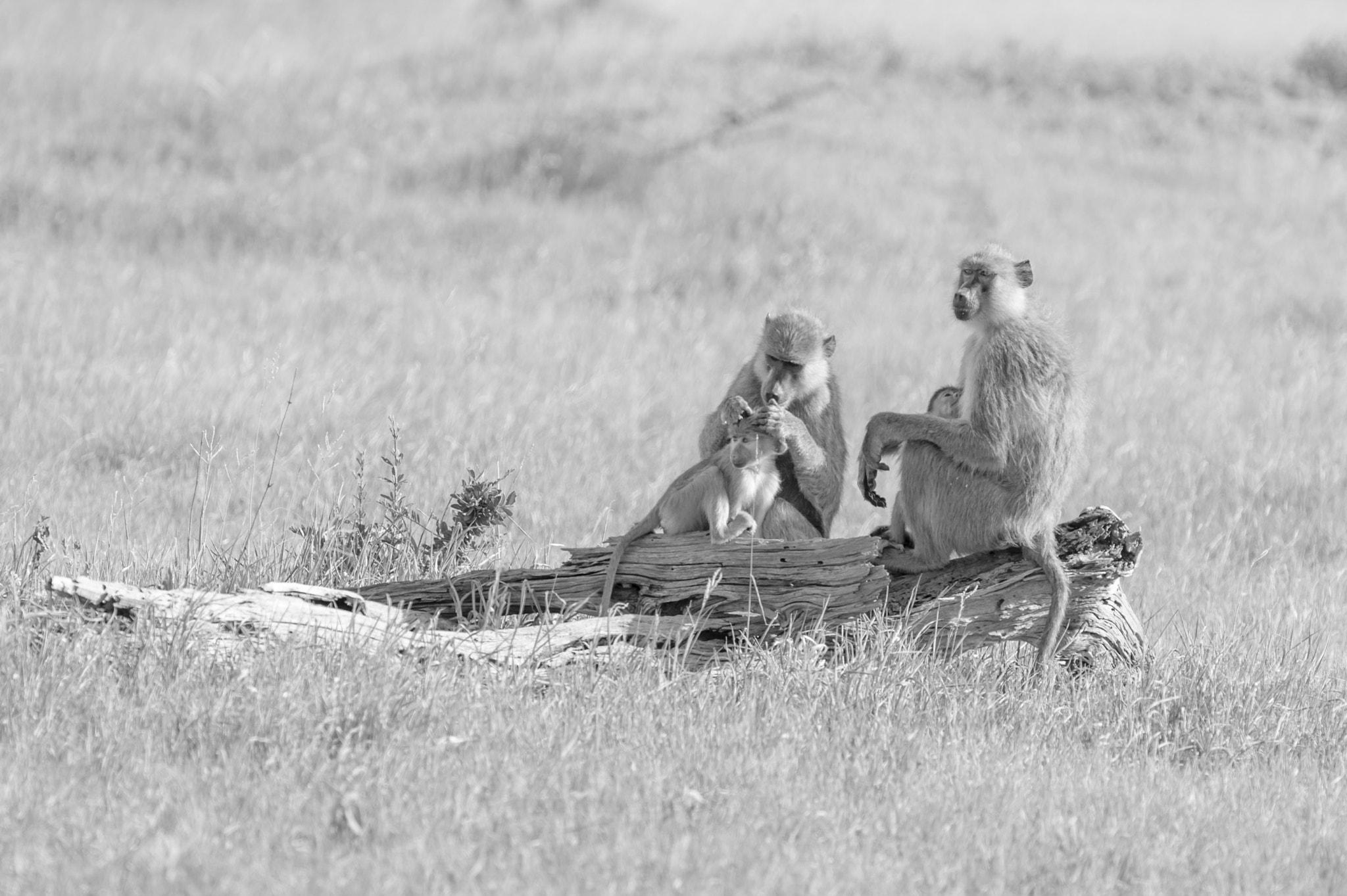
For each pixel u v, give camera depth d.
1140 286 59.03
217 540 29.25
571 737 19.77
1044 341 24.23
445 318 49.00
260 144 72.38
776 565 23.86
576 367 44.88
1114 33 107.06
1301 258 65.25
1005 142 80.81
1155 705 22.91
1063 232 66.62
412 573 26.50
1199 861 17.97
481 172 70.75
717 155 73.31
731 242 62.47
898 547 25.05
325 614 22.83
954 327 53.72
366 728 19.47
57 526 28.98
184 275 53.16
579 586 24.58
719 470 24.03
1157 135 84.56
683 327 51.59
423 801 17.47
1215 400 44.38
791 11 109.69
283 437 36.59
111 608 22.16
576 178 70.31
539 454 35.66
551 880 16.06
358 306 49.84
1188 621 28.61
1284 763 21.89
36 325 43.72
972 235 65.38
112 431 35.88
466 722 20.05
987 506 23.78
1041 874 17.25
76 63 84.06
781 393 24.80
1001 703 22.69
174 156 70.25
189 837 16.27
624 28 102.69
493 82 86.06
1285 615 28.88
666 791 18.28
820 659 23.44
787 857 16.83
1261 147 83.81
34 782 17.41
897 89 89.31
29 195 61.38
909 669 22.98
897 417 24.19
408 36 102.19
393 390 40.91
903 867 16.98
